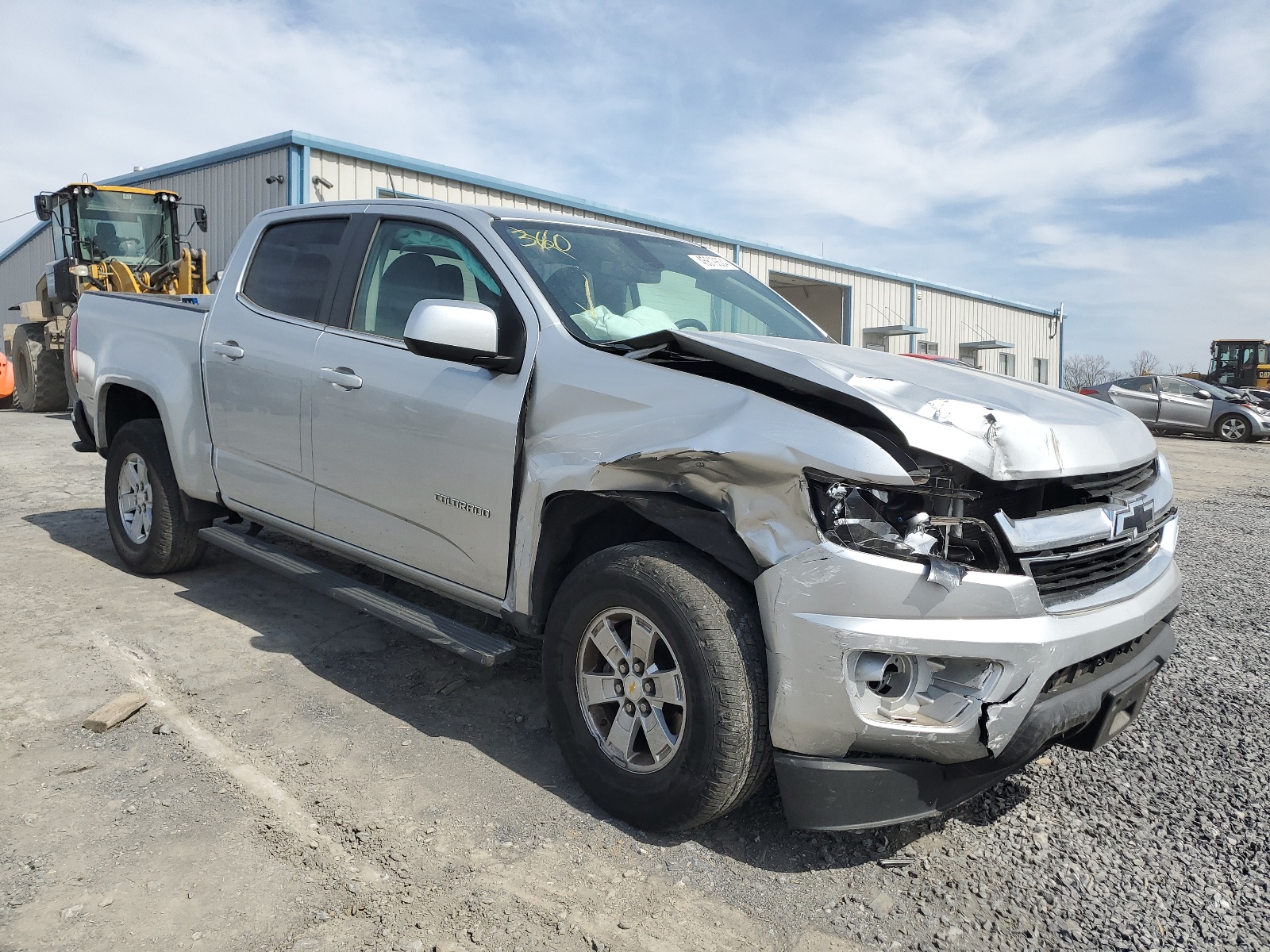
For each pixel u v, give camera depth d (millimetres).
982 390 2631
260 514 3816
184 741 2842
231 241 15039
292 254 3840
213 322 4043
